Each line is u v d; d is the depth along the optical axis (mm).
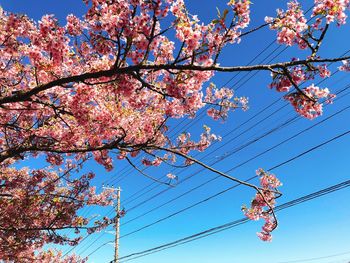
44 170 9586
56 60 4207
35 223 9164
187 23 3547
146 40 3742
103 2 3721
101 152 7102
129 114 5844
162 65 3678
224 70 3525
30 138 6379
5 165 9320
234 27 3596
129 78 4250
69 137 6461
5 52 5312
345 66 4031
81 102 5215
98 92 5375
